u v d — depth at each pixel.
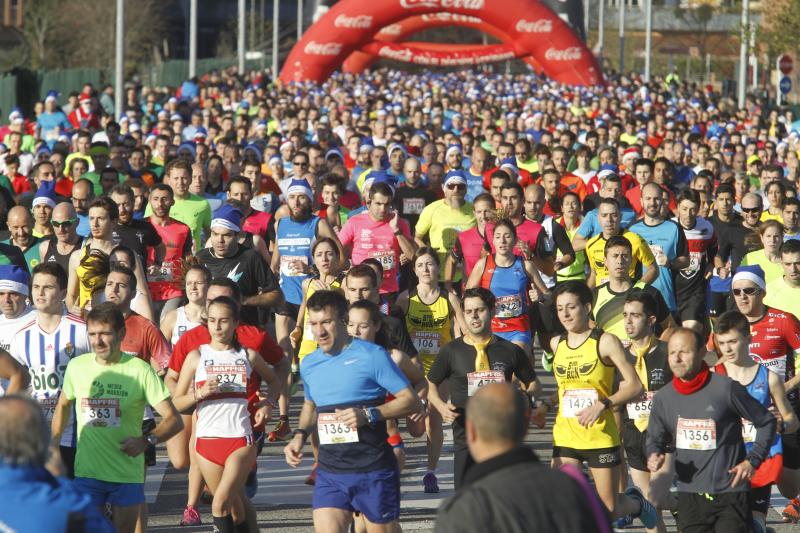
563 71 101.56
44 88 107.38
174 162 29.09
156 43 175.00
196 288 20.66
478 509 9.56
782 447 18.20
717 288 29.69
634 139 59.09
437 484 21.28
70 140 50.00
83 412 15.71
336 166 35.75
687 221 27.50
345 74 110.44
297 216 27.16
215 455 16.80
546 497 9.62
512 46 104.56
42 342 17.33
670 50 189.38
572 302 17.08
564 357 17.25
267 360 17.81
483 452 9.94
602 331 17.16
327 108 74.50
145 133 58.53
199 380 16.91
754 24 86.62
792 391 18.94
